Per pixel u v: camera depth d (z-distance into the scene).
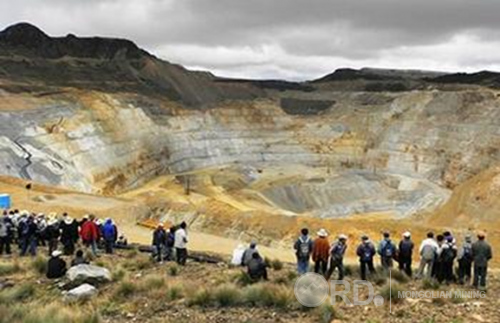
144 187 114.75
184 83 185.88
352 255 43.59
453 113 150.88
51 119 109.31
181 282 16.77
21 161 87.62
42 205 53.94
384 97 186.38
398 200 114.06
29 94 117.62
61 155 101.00
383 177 137.50
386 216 102.69
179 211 59.66
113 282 17.59
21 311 13.31
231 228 55.47
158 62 189.88
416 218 95.62
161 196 94.25
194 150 147.38
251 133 167.25
